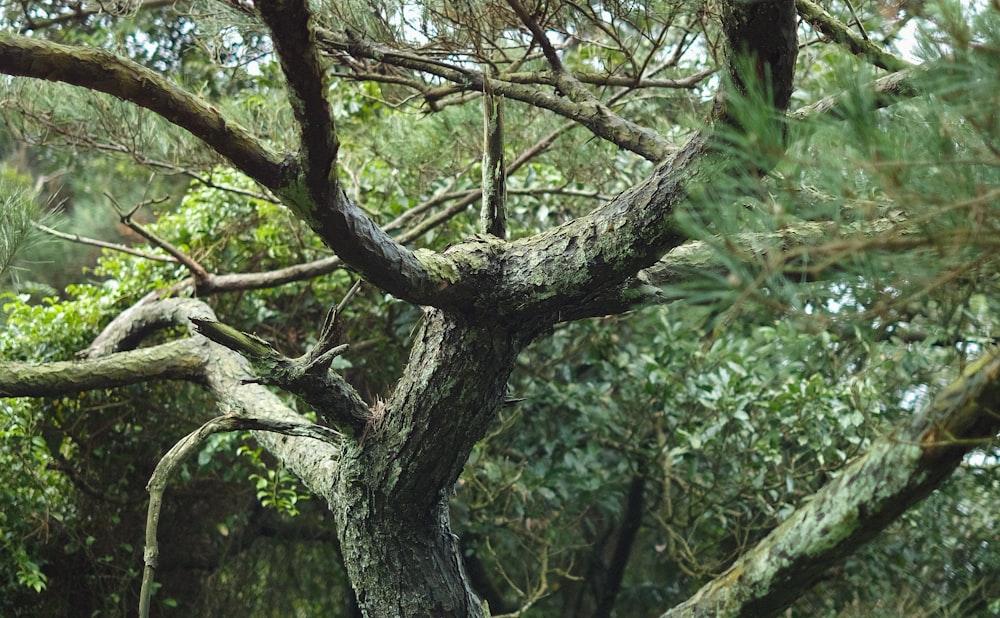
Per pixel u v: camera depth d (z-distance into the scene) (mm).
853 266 1082
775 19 1409
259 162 1609
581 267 1888
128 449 4176
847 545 1462
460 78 2588
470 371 2082
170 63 4043
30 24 2945
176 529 4348
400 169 3965
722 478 4426
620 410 4664
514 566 5543
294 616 5336
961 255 1058
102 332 3967
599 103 2443
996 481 3818
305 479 2592
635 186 1864
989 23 1021
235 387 3025
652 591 5668
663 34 2416
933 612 3859
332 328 2014
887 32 1332
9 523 3584
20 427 3588
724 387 4016
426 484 2238
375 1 2504
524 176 4574
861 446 3793
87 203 5355
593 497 4734
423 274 1898
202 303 3500
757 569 1560
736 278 1044
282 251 4387
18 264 2908
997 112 1009
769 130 1089
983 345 1436
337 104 4223
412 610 2326
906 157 1038
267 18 1338
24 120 3387
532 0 2367
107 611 3996
